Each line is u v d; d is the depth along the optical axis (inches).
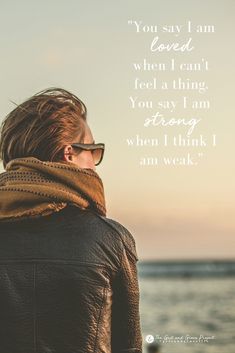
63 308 53.8
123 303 56.8
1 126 58.6
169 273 2918.3
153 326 877.2
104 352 54.3
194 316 1013.2
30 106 57.7
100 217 57.2
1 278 54.5
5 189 54.9
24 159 55.6
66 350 53.2
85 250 55.2
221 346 673.0
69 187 55.6
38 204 54.8
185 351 650.8
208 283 2086.6
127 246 57.1
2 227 56.3
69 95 59.2
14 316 53.5
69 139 57.4
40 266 54.6
